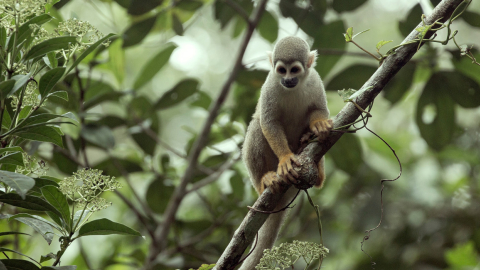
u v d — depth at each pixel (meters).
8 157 3.91
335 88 9.07
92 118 9.80
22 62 3.97
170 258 9.23
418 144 12.74
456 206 11.09
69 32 4.28
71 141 9.60
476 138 12.35
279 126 7.64
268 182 7.41
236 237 5.49
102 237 11.10
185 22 10.74
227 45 24.55
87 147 10.23
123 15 11.87
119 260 10.25
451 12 5.31
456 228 10.90
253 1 10.45
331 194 11.26
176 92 9.83
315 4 9.94
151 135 9.83
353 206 11.09
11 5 3.78
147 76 9.85
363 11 23.05
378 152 11.24
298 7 9.95
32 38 4.25
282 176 5.74
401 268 10.46
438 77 8.95
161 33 10.95
